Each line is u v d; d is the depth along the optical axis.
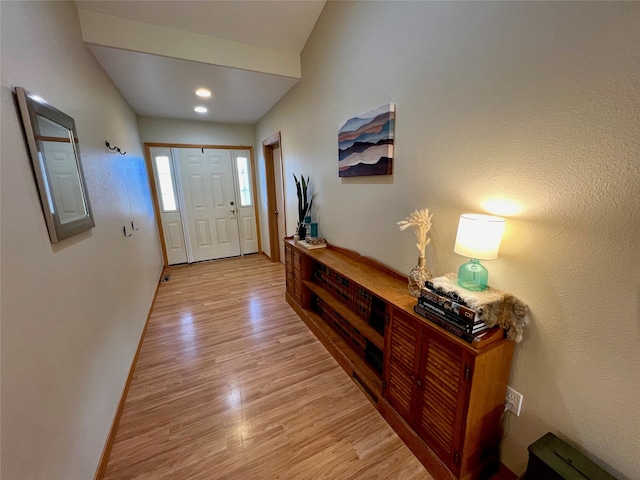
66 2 1.58
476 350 0.95
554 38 0.86
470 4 1.10
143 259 2.80
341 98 2.05
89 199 1.50
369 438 1.40
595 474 0.83
